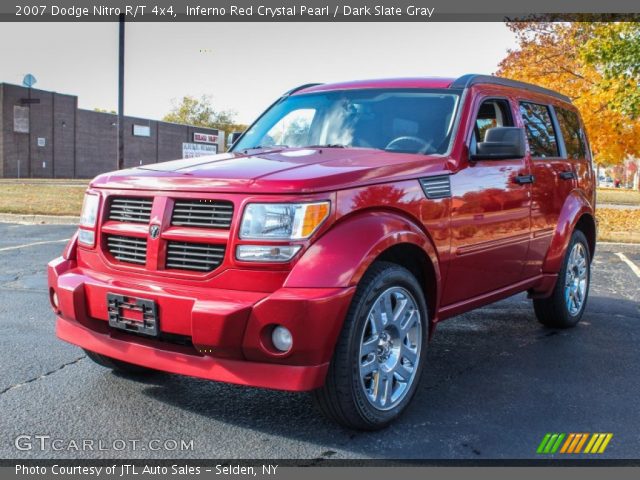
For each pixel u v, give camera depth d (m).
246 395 4.15
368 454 3.32
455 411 3.93
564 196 5.72
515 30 21.92
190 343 3.49
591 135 19.33
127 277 3.68
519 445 3.45
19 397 4.03
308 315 3.17
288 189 3.30
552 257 5.54
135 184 3.74
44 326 5.74
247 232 3.31
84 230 3.99
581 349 5.38
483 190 4.46
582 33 19.64
